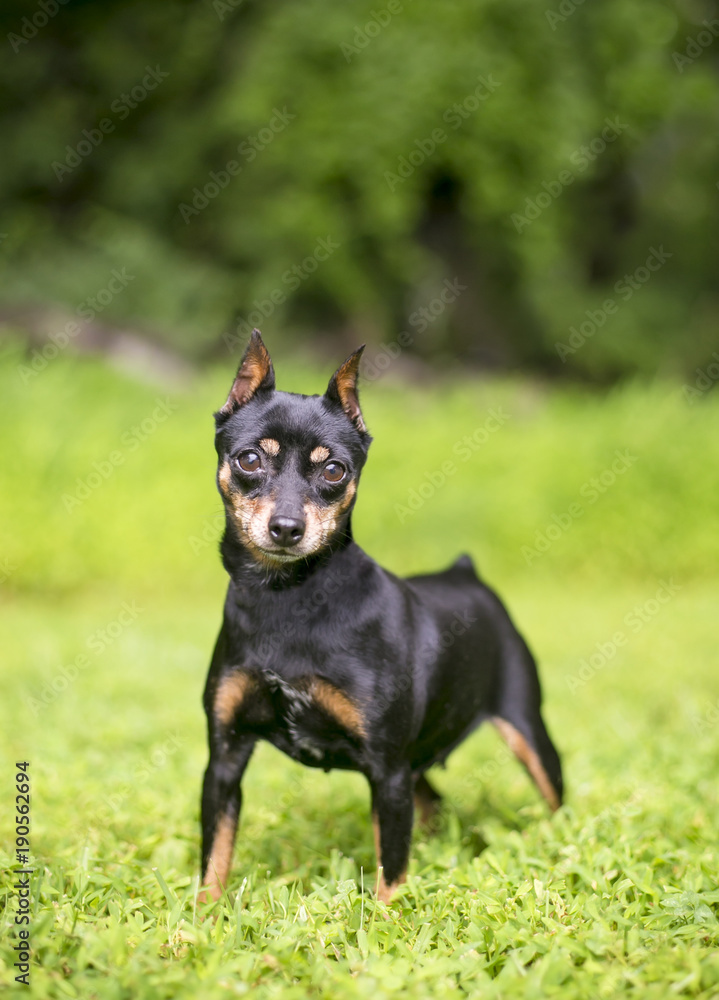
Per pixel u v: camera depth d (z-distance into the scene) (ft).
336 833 14.64
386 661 12.01
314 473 11.93
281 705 12.03
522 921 10.62
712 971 9.27
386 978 9.21
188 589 36.76
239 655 12.01
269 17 62.90
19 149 67.82
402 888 11.51
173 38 68.69
